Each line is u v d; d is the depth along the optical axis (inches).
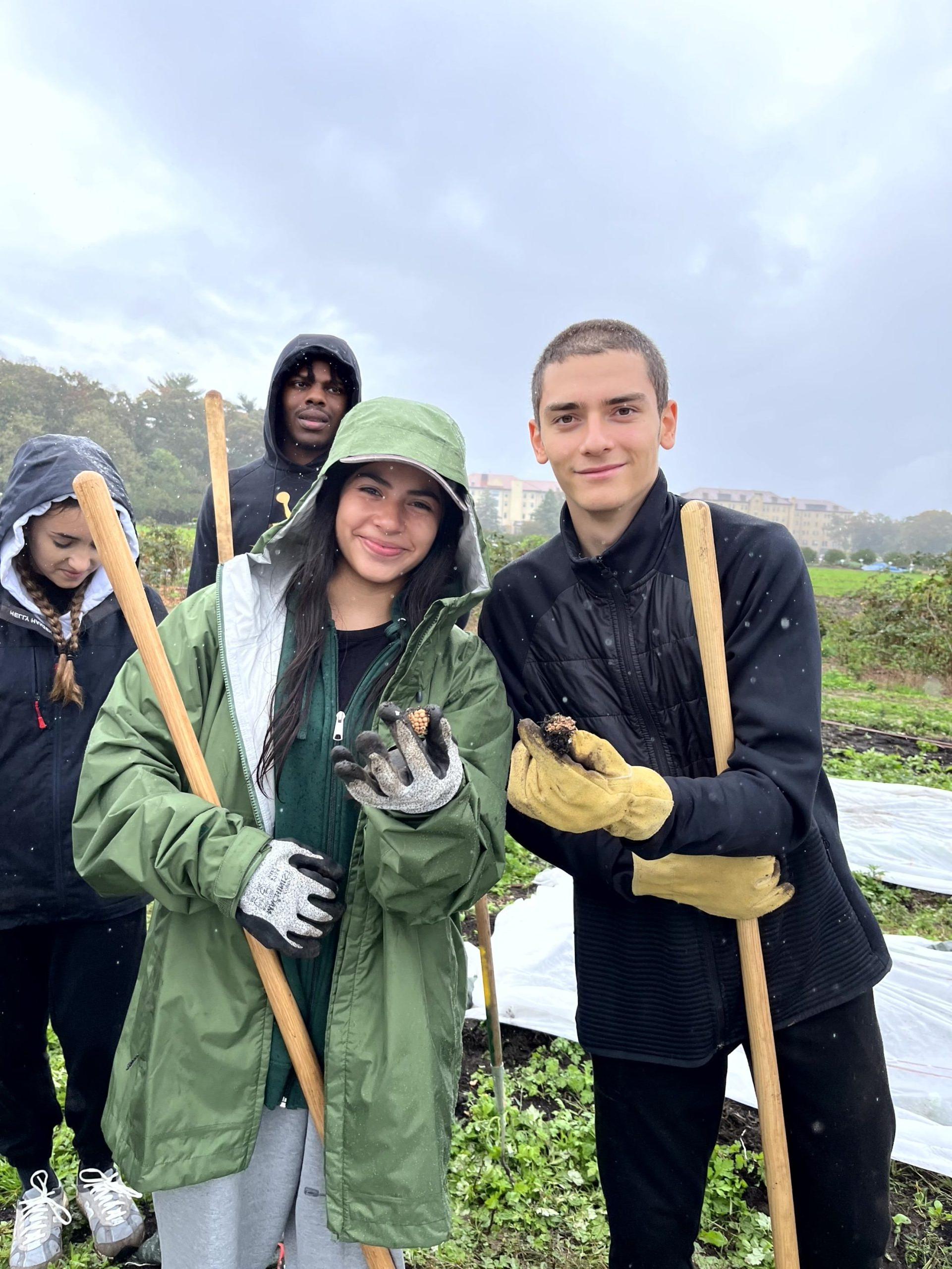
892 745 339.9
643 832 55.7
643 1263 70.7
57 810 79.9
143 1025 61.0
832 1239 68.9
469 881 57.5
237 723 61.4
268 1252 65.5
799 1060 67.9
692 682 66.7
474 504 65.7
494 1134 104.8
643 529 66.4
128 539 84.7
